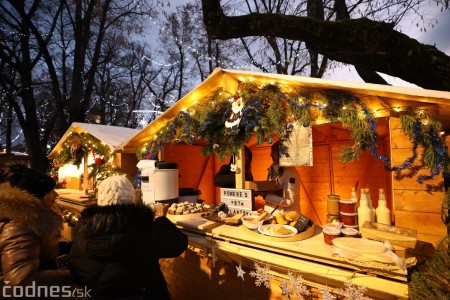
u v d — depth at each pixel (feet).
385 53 9.80
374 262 5.21
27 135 29.27
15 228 4.99
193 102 10.52
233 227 8.33
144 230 5.22
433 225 5.83
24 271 4.76
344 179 12.86
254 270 7.50
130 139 13.14
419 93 5.58
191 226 8.55
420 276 4.93
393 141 6.33
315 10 18.88
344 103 6.78
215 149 9.77
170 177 10.87
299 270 6.02
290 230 7.00
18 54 35.04
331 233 6.21
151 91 65.05
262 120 8.13
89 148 17.88
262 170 15.93
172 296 10.28
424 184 5.96
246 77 8.38
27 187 5.90
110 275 4.86
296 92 7.68
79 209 14.05
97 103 60.34
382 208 6.33
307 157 7.66
